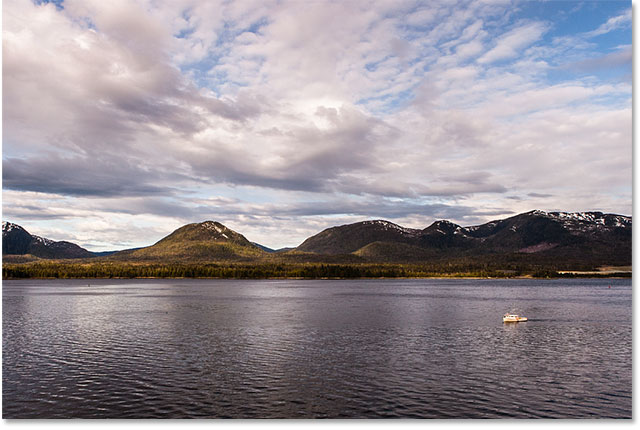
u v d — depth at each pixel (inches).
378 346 3159.5
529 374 2415.1
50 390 2126.0
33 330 3937.0
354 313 5329.7
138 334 3698.3
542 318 4867.1
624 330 3978.8
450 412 1866.4
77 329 3988.7
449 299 7682.1
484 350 3034.0
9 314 5246.1
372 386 2191.2
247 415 1824.6
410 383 2242.9
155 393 2085.4
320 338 3489.2
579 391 2137.1
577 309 5910.4
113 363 2628.0
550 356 2854.3
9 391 2116.1
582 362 2691.9
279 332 3799.2
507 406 1937.7
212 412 1854.1
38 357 2790.4
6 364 2610.7
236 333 3735.2
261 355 2851.9
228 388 2153.1
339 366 2564.0
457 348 3097.9
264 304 6643.7
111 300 7455.7
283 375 2374.5
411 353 2923.2
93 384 2209.6
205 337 3528.5
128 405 1937.7
